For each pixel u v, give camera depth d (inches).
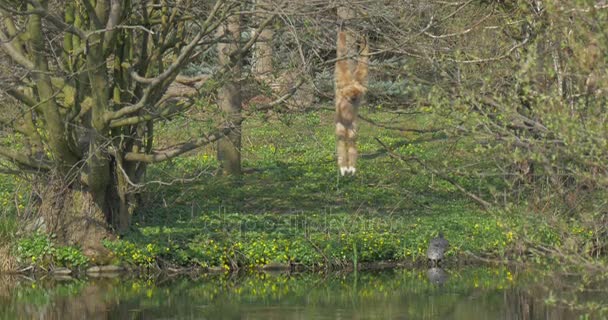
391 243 1473.9
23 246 1379.2
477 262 1462.8
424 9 1301.7
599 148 837.2
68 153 1327.5
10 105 1389.0
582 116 885.2
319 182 1808.6
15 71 1289.4
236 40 1317.7
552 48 996.6
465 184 1771.7
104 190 1393.9
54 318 1091.9
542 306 1123.3
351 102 810.2
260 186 1775.3
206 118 1555.1
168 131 1803.6
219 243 1430.9
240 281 1339.8
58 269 1371.8
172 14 1341.0
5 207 1501.0
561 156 954.1
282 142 2052.2
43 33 1332.4
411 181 1797.5
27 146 1403.8
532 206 1253.7
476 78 1141.1
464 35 1317.7
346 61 811.4
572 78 950.4
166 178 1750.7
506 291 1235.9
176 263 1398.9
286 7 1192.8
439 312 1103.0
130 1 1298.0
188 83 1402.6
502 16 1273.4
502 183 1727.4
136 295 1234.6
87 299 1206.9
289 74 1348.4
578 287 930.7
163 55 1462.8
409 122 2105.1
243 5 1294.3
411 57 1244.5
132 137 1338.6
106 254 1387.8
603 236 1203.9
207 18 1234.6
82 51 1248.2
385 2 1309.1
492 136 934.4
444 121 1070.4
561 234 993.5
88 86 1350.9
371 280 1341.0
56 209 1395.2
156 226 1473.9
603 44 794.2
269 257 1421.0
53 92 1305.4
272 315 1101.7
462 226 1547.7
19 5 1221.7
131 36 1350.9
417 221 1578.5
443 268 1434.5
